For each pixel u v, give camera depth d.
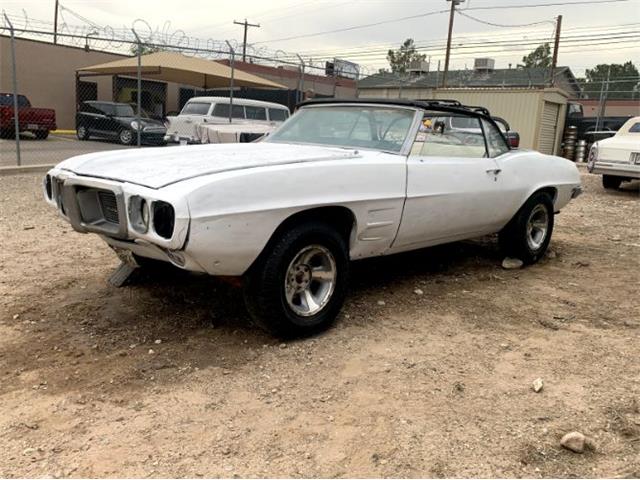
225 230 3.32
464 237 5.38
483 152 5.39
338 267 4.04
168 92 28.77
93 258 5.68
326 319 4.04
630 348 3.98
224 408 3.09
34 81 25.75
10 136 20.11
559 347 3.98
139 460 2.64
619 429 2.97
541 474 2.61
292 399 3.19
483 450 2.77
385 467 2.63
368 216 4.14
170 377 3.41
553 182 6.06
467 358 3.76
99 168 3.79
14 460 2.62
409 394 3.27
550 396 3.29
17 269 5.29
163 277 5.01
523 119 23.45
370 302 4.75
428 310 4.63
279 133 5.33
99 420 2.96
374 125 4.84
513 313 4.64
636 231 8.26
